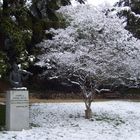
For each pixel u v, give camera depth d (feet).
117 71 59.41
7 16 59.77
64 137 42.22
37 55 64.54
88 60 55.72
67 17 63.87
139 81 75.36
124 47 57.93
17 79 47.73
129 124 55.47
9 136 41.55
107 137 43.55
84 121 56.95
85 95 60.70
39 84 108.37
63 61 56.08
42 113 66.44
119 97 111.04
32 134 43.19
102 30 57.67
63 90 108.88
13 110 46.32
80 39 57.52
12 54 57.47
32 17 65.87
